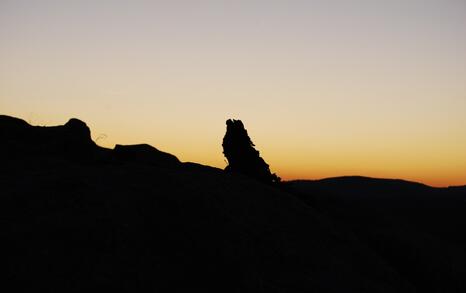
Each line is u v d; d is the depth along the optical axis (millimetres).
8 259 16156
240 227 22734
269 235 23141
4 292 14766
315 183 113375
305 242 24328
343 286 20922
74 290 15555
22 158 27281
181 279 17953
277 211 27078
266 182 36562
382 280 23891
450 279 29797
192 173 29250
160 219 21516
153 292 16734
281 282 19422
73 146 31047
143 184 24828
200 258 19531
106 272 16844
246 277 18922
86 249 17766
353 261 24797
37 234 17859
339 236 27391
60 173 24609
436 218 63594
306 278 20422
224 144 37406
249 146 37438
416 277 29000
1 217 18859
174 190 24609
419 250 32500
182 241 20328
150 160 34406
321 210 35688
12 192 21234
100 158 30469
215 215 23047
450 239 52844
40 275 15797
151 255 18734
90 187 22734
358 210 39000
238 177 31844
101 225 19375
